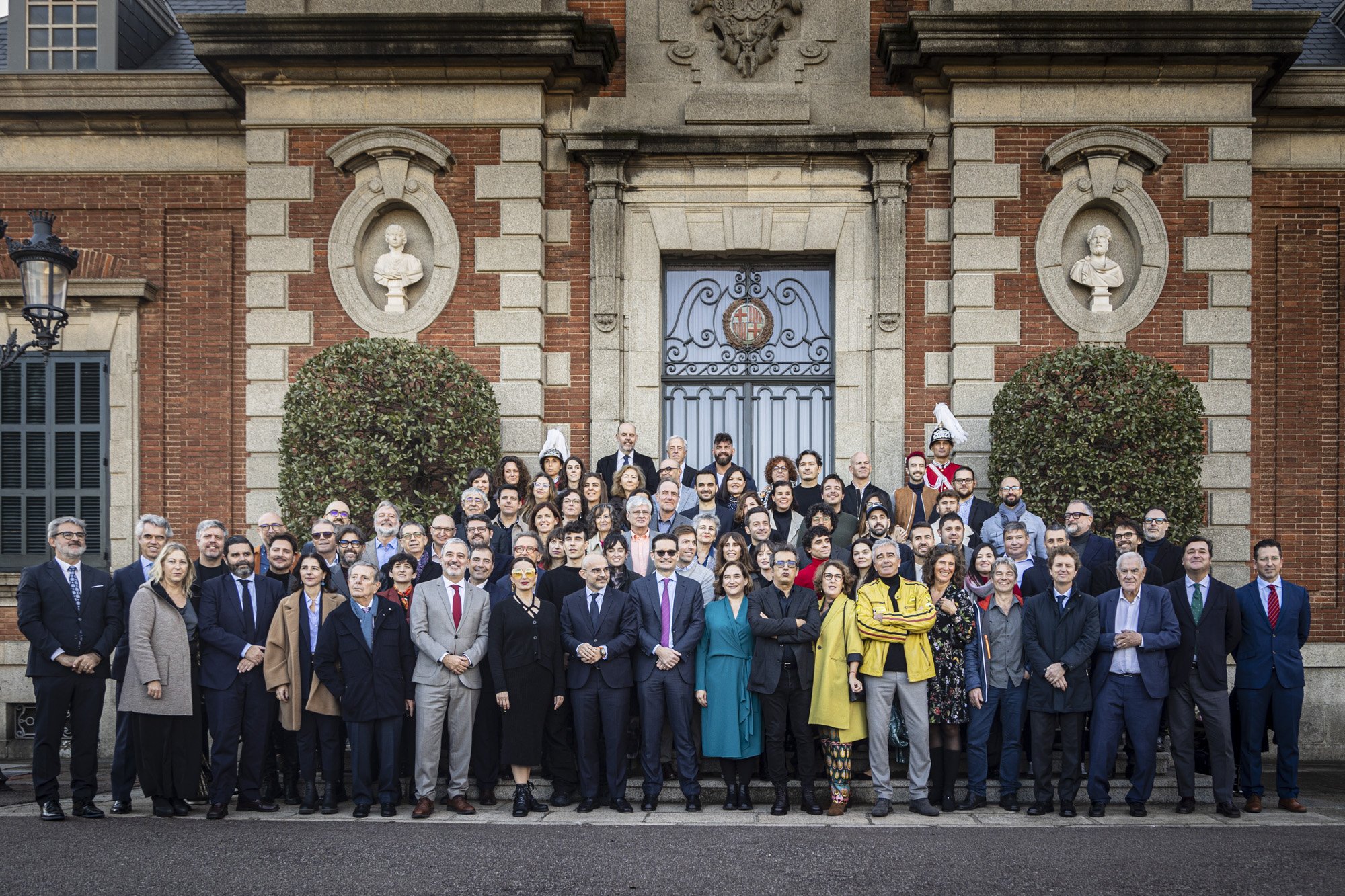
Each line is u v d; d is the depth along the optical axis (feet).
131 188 38.91
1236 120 35.40
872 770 24.75
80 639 24.12
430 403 32.48
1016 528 26.94
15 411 38.63
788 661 24.75
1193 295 35.55
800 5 36.88
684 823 23.58
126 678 24.14
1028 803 26.02
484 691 25.58
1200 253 35.47
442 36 34.94
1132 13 34.01
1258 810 25.48
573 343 36.52
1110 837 22.33
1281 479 37.37
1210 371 35.45
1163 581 26.50
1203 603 25.43
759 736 25.27
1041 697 24.77
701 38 37.06
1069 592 24.91
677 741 25.12
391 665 24.53
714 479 29.48
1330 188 37.96
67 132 38.81
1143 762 24.66
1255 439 37.45
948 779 25.08
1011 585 25.18
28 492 38.42
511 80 35.94
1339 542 37.27
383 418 31.91
